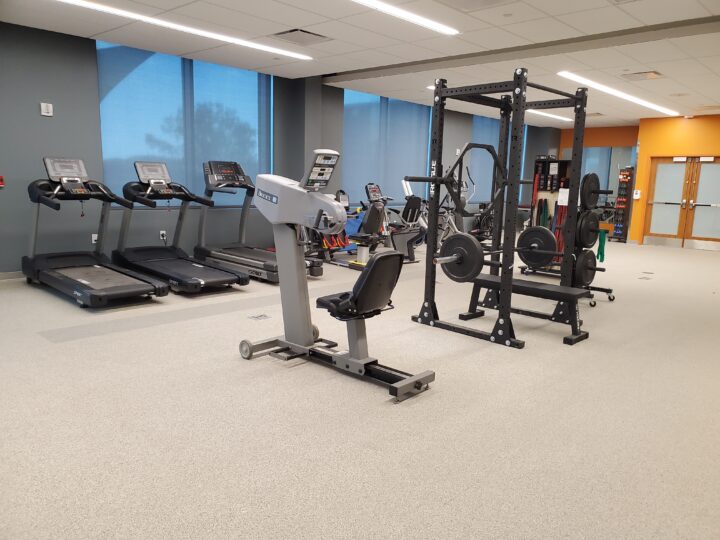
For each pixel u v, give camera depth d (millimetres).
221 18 5246
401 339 4324
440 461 2432
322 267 7504
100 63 6469
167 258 6391
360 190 10180
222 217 7918
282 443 2551
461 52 6504
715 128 10750
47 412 2801
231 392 3131
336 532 1913
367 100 9992
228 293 5770
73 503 2031
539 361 3879
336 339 4258
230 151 8039
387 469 2348
